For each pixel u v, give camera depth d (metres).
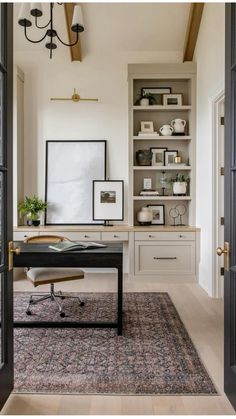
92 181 4.95
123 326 2.89
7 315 1.71
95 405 1.77
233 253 1.71
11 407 1.75
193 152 4.62
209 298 3.71
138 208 4.97
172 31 4.59
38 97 4.96
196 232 4.39
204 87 4.14
